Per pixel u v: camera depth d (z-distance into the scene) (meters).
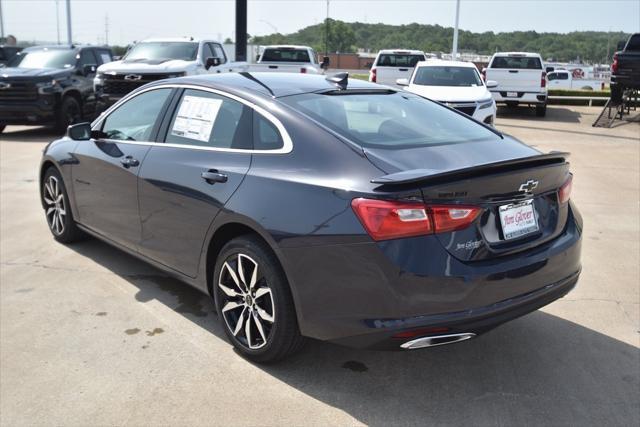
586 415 3.03
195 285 3.92
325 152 3.18
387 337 2.85
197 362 3.50
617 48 17.44
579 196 7.80
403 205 2.78
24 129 14.95
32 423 2.93
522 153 3.56
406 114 3.84
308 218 3.02
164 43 14.53
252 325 3.45
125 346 3.68
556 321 4.10
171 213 3.91
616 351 3.69
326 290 2.98
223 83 3.94
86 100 14.49
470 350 3.69
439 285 2.81
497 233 3.03
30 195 7.50
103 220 4.76
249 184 3.36
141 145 4.30
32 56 14.58
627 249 5.64
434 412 3.05
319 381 3.32
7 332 3.84
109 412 3.02
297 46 18.83
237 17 17.38
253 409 3.06
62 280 4.70
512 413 3.04
